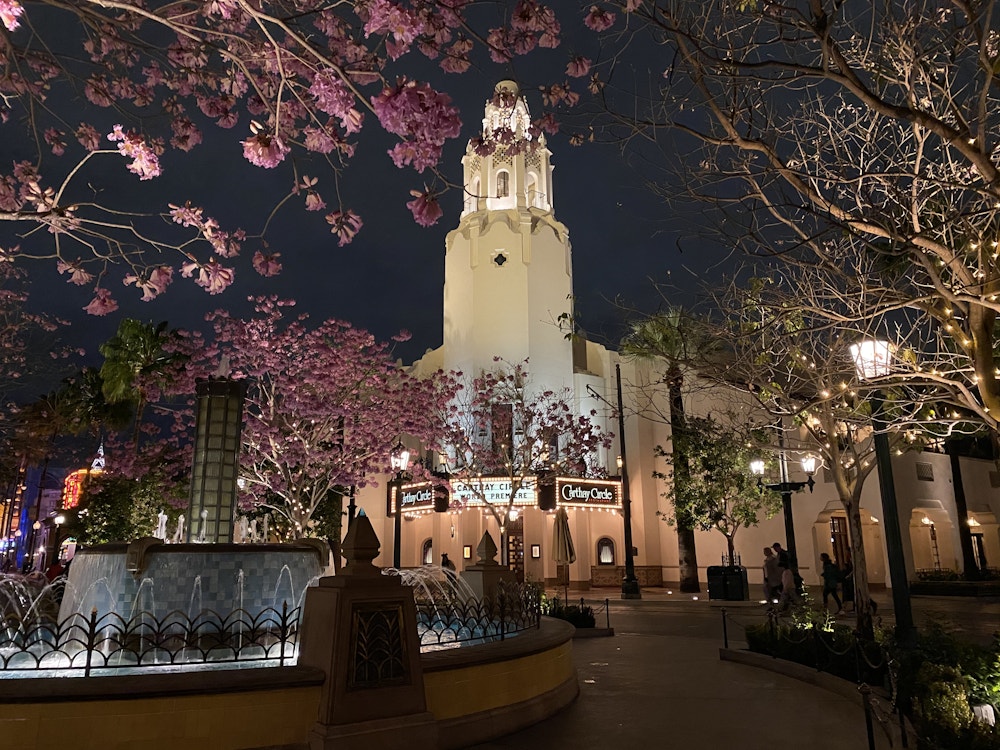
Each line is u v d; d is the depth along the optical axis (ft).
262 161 16.10
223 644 21.98
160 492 86.48
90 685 17.49
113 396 93.61
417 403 83.10
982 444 107.14
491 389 100.89
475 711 22.94
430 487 113.80
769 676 34.65
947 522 98.68
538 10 16.74
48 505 187.62
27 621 27.68
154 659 25.50
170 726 17.84
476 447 97.25
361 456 78.59
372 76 16.84
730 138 19.60
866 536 97.81
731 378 35.17
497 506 107.45
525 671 25.50
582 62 18.75
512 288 127.03
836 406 37.37
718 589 86.48
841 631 34.91
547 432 97.25
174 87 21.77
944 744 18.89
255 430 74.69
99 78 20.71
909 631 29.12
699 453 86.63
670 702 28.45
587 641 49.55
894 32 19.98
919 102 21.53
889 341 27.22
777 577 63.36
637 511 122.42
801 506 98.27
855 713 26.08
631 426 125.18
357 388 79.51
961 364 26.84
